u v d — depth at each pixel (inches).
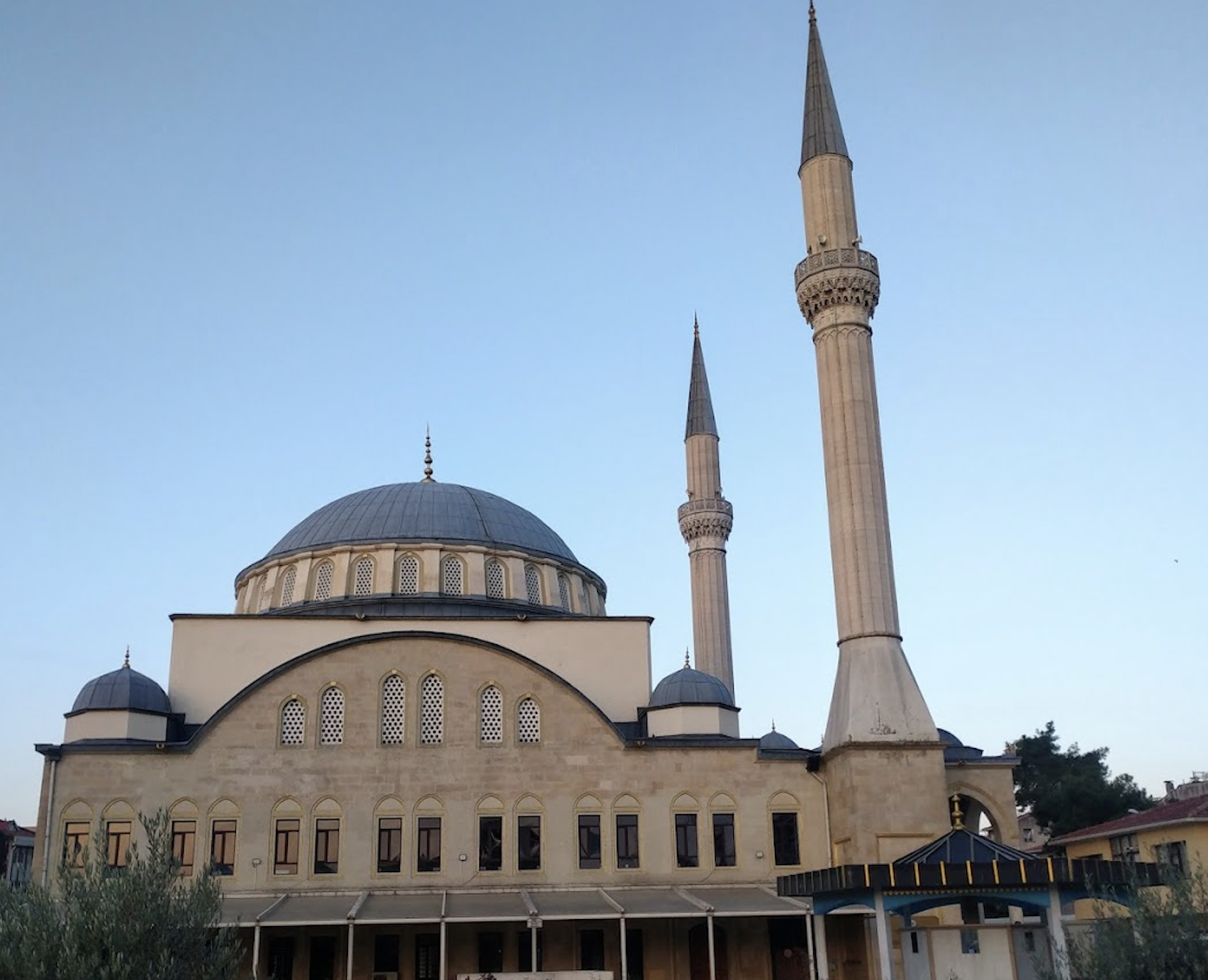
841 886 1513.3
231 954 1178.0
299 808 1915.6
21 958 1039.6
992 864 1485.0
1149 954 1040.2
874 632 2017.7
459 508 2623.0
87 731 1955.0
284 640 2215.8
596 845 1959.9
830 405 2172.7
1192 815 2042.3
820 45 2444.6
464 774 1963.6
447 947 1878.7
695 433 3046.3
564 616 2309.3
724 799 2003.0
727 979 1915.6
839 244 2253.9
